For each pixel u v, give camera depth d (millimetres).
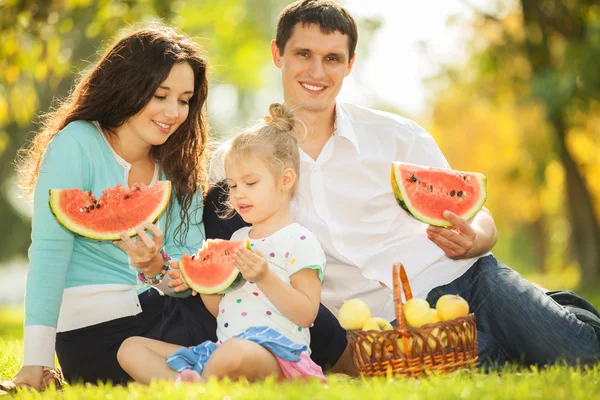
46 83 22469
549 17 22016
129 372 6062
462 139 32969
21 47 17156
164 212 6965
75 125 6637
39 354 6074
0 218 38750
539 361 6738
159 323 6559
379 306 7332
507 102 25875
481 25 23641
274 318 6059
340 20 7324
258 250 6047
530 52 22422
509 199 34188
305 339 6250
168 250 6934
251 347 5730
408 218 7559
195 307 6602
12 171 24922
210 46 34281
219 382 5539
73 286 6449
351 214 7324
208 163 7723
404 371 5637
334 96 7410
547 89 19953
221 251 6117
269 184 6328
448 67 26312
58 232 6227
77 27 20719
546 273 41594
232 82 39531
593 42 19422
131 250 6070
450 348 5684
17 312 20750
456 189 6797
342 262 7223
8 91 18531
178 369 5871
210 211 7199
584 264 25359
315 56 7293
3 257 40938
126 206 6254
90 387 5645
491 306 6969
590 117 22875
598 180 26422
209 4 29250
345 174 7340
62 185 6371
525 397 4809
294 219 7230
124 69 6578
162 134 6680
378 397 4738
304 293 6105
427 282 7270
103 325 6434
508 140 32188
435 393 4836
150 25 7312
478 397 4789
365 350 5699
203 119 7191
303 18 7301
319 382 5621
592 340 6625
